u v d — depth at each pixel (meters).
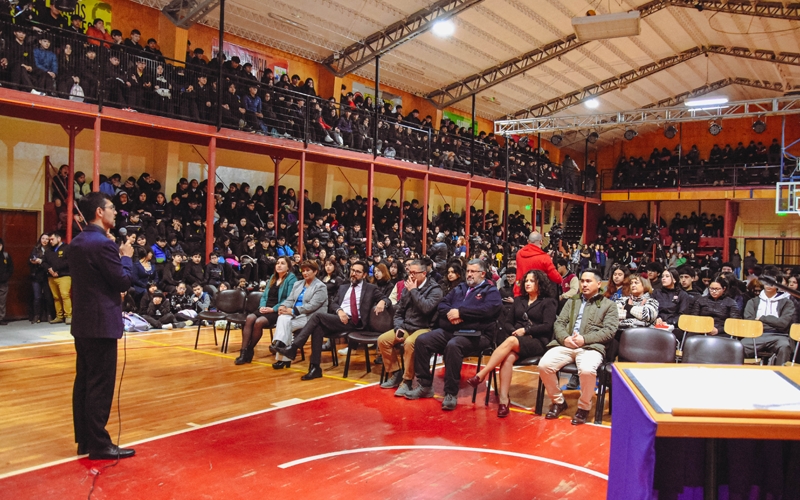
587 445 4.65
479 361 6.26
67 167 12.16
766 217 26.00
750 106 26.69
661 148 28.86
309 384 6.51
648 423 1.84
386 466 4.09
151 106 11.60
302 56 17.27
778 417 1.80
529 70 20.59
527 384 6.93
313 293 7.48
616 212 30.16
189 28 14.17
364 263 7.29
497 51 18.77
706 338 5.15
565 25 17.67
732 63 22.08
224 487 3.68
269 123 13.75
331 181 18.09
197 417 5.16
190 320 10.70
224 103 12.65
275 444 4.50
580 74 21.48
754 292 7.80
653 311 6.26
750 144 25.64
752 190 23.98
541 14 16.86
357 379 6.83
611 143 30.16
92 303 3.99
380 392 6.21
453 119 23.27
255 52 16.14
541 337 5.82
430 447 4.52
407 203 19.61
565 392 6.61
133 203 11.85
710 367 2.34
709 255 25.14
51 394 5.88
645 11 17.06
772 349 7.00
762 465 2.26
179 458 4.16
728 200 24.98
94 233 4.04
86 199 4.12
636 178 27.25
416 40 17.45
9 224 11.59
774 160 24.58
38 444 4.43
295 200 15.89
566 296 7.54
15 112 10.07
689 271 8.35
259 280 12.76
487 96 22.45
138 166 14.09
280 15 15.11
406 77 19.86
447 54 18.58
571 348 5.46
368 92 19.64
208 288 11.31
